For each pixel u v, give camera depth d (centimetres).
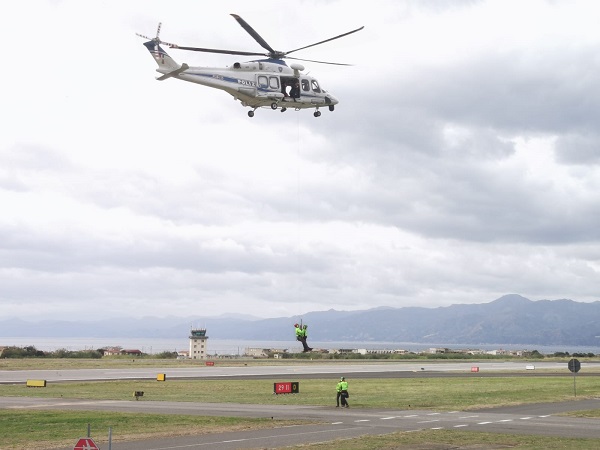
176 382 6275
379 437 2786
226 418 3456
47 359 11212
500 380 6769
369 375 7575
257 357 14300
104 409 3903
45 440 2811
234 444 2634
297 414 3688
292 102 5369
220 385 5931
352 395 4962
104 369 8319
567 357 15812
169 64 5128
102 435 2917
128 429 3089
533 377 7356
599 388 5666
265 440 2736
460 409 3988
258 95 5206
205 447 2564
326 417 3553
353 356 14338
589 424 3250
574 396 4844
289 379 6769
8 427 3153
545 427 3125
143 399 4575
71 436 2912
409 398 4716
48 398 4603
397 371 8538
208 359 12700
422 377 7238
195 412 3756
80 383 6072
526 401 4488
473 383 6300
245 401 4472
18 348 12612
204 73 5041
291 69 5403
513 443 2609
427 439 2720
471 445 2561
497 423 3291
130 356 13538
